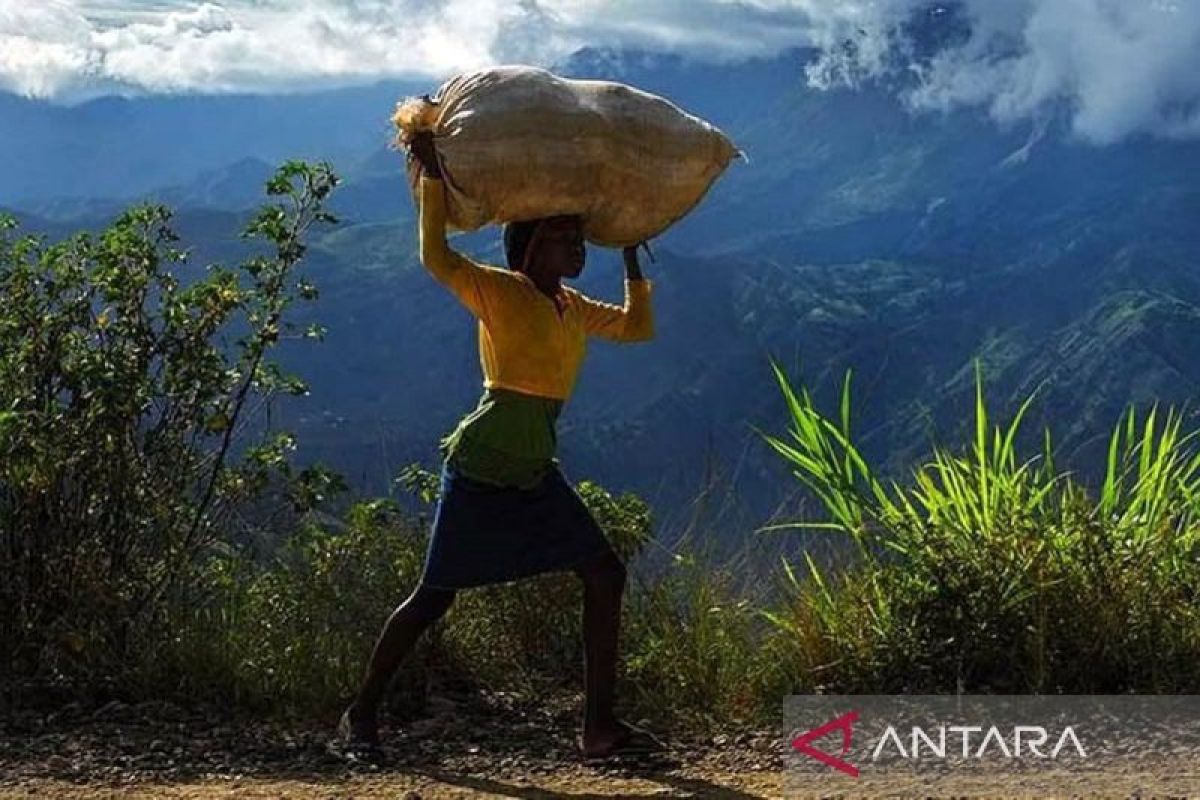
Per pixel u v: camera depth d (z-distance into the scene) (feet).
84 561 21.12
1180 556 21.07
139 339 21.84
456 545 17.31
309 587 21.54
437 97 17.20
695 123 17.63
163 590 21.65
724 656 20.59
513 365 16.96
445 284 16.93
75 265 21.84
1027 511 20.92
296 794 16.34
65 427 21.09
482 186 16.72
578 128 16.81
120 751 18.12
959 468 21.67
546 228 17.21
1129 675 19.88
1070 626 19.99
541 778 17.16
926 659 20.02
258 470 22.41
